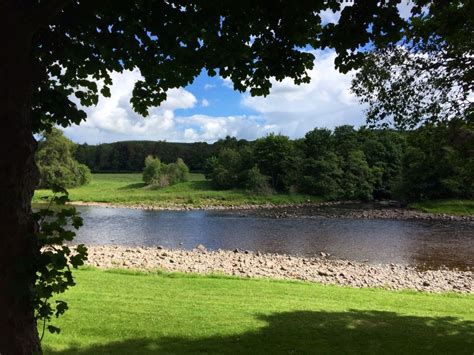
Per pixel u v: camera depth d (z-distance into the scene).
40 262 3.74
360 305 9.88
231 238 30.72
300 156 74.25
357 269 19.31
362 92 8.54
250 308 8.77
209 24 4.93
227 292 10.48
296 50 5.38
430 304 10.49
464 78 7.23
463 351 6.64
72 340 6.37
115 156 119.44
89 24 4.61
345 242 29.06
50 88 5.29
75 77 5.55
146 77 5.70
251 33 5.14
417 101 7.98
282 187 74.94
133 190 76.00
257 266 18.33
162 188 77.94
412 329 7.79
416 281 16.84
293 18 4.94
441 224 40.56
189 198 66.44
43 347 6.00
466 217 47.34
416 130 8.18
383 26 4.74
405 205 59.53
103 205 59.06
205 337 6.82
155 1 4.70
